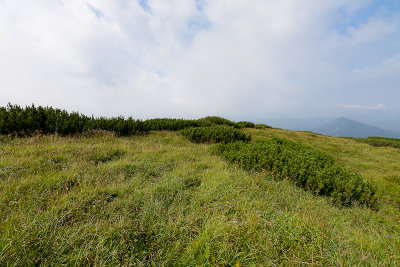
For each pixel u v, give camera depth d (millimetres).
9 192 2816
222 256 2018
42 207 2635
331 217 3342
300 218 2789
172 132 13398
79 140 7230
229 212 2936
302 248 2176
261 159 5801
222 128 12484
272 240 2250
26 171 3744
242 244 2176
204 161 5953
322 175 4840
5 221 2162
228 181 4137
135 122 11469
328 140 17453
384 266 2115
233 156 6441
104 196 3168
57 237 2027
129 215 2689
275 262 2016
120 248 2041
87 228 2260
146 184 3848
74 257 1855
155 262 1981
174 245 2227
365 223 3439
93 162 4766
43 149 5285
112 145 6637
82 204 2818
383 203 4512
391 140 18031
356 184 4617
